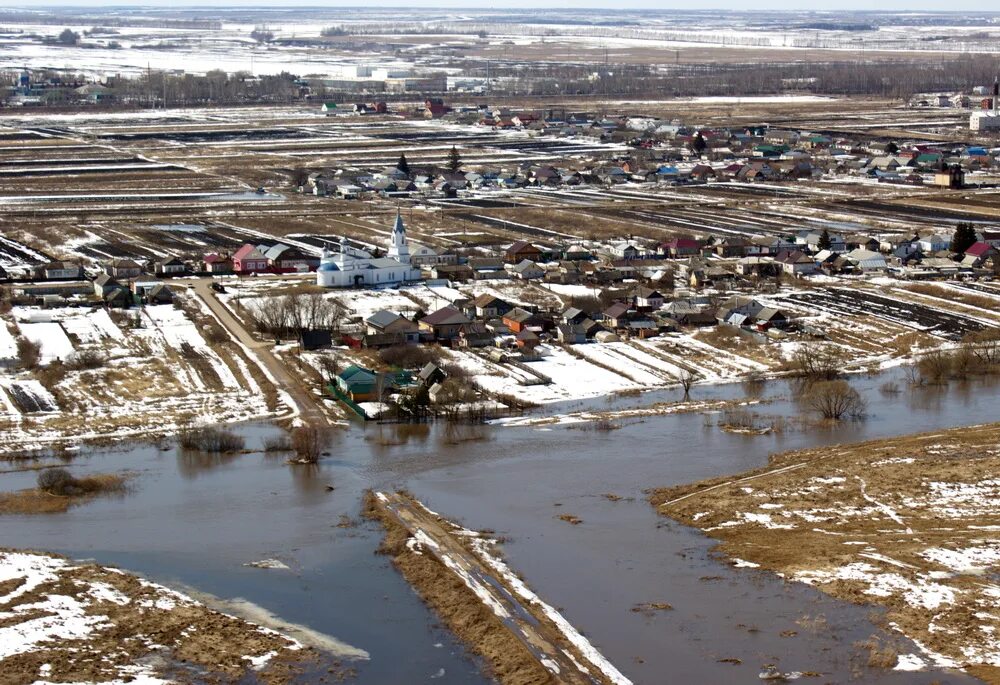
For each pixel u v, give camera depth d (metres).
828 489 121.56
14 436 138.75
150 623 93.56
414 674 87.50
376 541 110.69
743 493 121.06
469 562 105.06
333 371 161.50
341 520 115.38
